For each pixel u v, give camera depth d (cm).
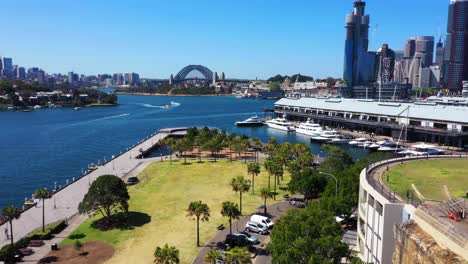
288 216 6906
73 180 14250
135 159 18350
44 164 18450
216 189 12850
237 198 11812
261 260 7662
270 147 17500
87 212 9525
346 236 8106
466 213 3650
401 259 3953
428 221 3725
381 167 7775
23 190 14375
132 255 7956
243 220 9875
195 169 16012
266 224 9150
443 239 3422
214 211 10556
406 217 5147
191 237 8838
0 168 17562
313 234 6094
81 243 8538
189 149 18512
